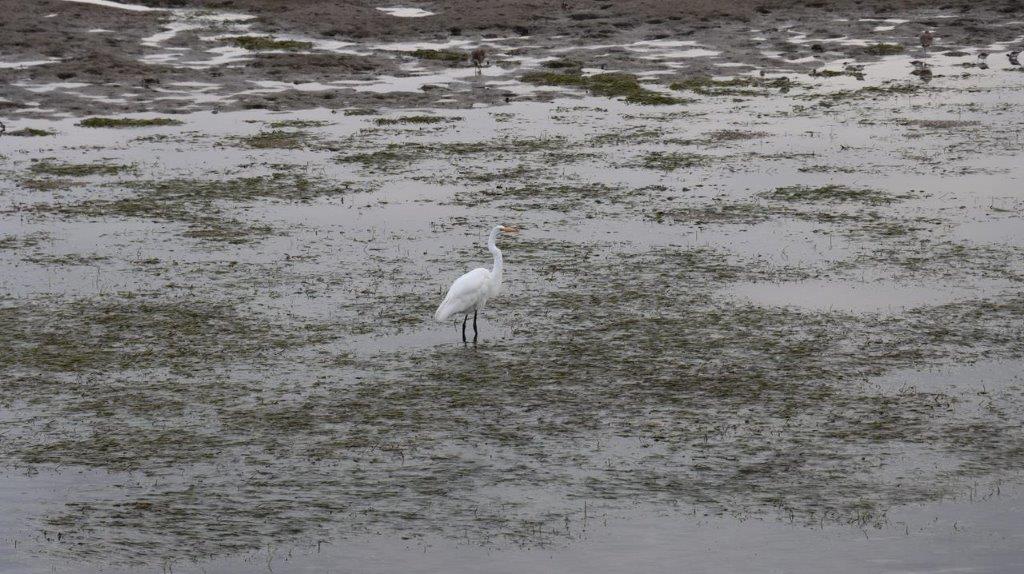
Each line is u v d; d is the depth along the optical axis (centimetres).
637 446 2053
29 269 3231
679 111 5778
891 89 6206
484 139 5159
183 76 6538
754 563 1650
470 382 2367
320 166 4638
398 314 2823
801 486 1895
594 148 4947
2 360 2509
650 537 1734
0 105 5784
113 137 5216
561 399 2273
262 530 1767
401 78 6675
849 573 1619
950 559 1656
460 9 8425
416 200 4066
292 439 2094
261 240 3547
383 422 2169
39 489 1905
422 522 1791
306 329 2716
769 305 2856
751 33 7775
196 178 4419
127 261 3316
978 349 2525
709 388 2317
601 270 3186
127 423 2172
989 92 6053
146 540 1738
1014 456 1994
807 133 5181
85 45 7081
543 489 1897
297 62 6875
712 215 3797
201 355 2542
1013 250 3334
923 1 8488
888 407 2208
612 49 7381
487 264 3262
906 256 3281
